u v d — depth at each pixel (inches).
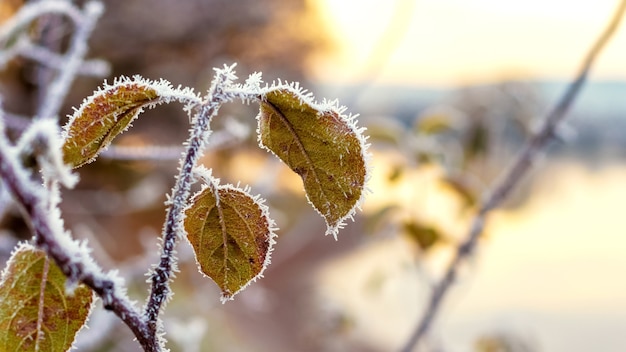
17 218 32.6
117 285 10.7
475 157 40.4
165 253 11.0
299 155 11.7
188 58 80.2
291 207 48.4
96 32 64.7
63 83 20.5
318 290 71.5
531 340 39.2
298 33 87.5
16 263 11.4
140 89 11.4
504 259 84.5
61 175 9.9
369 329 56.6
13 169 9.9
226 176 40.1
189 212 11.9
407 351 23.6
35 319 11.4
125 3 67.4
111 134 11.6
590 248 89.1
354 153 11.6
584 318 66.7
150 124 72.4
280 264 81.5
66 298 11.5
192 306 37.4
